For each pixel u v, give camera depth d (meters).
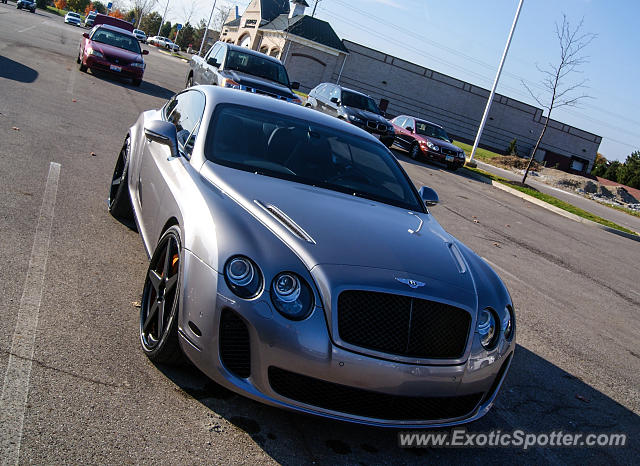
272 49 47.75
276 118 4.24
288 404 2.66
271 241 2.83
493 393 3.15
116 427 2.52
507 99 55.34
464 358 2.87
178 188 3.43
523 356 4.83
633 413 4.23
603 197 29.16
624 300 8.12
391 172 4.36
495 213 13.31
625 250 13.14
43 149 7.00
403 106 52.41
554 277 8.35
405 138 21.30
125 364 3.02
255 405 2.98
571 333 5.86
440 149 20.06
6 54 15.01
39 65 14.98
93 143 8.15
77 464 2.24
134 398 2.76
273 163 3.78
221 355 2.69
